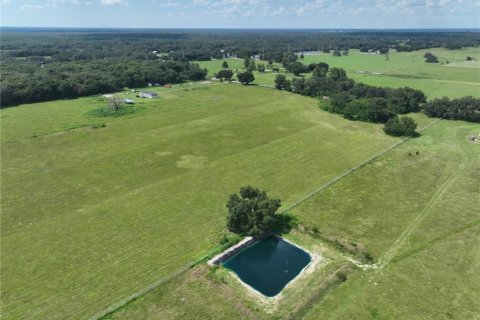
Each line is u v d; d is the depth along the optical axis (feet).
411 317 123.34
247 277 144.56
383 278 141.49
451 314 124.36
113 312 125.29
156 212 188.85
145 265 148.97
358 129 329.52
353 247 160.15
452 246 160.97
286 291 135.13
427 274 143.54
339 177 229.45
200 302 130.00
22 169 238.68
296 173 236.63
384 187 217.15
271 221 166.40
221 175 232.73
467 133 317.83
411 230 173.37
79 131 314.76
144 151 271.08
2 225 176.45
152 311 126.21
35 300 130.62
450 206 194.70
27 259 152.35
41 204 196.03
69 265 148.77
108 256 154.40
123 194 207.41
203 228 175.01
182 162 252.01
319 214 187.73
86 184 219.00
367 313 125.18
